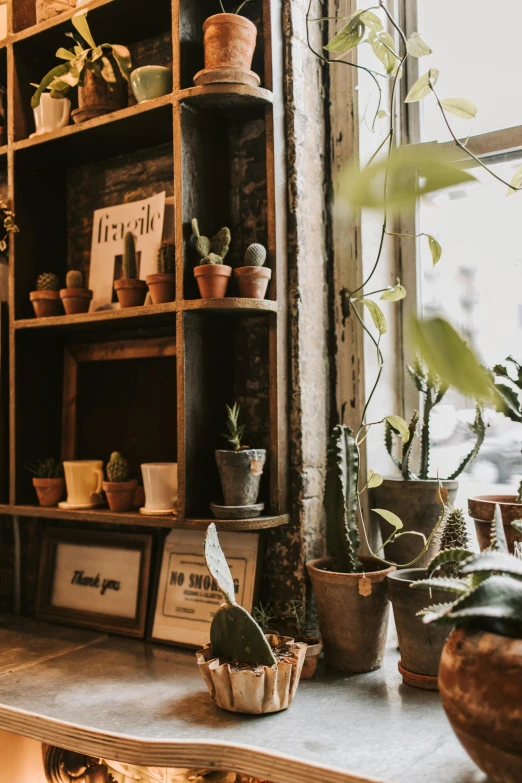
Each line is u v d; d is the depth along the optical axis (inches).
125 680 52.9
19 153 70.3
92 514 62.7
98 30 68.2
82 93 65.9
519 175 50.7
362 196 9.1
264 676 44.9
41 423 72.4
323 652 59.1
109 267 70.6
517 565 34.9
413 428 59.4
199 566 62.7
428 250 67.4
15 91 70.6
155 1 62.3
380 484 60.0
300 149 61.5
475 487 64.9
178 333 57.4
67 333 73.1
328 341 65.4
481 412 57.8
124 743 41.6
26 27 72.3
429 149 9.7
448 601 48.6
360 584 52.7
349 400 64.3
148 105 59.6
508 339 63.2
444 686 34.3
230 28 56.6
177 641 61.4
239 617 46.7
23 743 60.7
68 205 75.4
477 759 33.0
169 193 67.8
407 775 36.3
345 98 64.7
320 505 62.6
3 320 73.2
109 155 71.8
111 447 71.0
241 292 57.6
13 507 68.4
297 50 61.6
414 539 58.0
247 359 63.9
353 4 64.6
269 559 61.2
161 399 68.1
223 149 64.1
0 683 52.1
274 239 58.9
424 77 49.9
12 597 75.5
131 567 66.4
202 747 40.8
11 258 69.4
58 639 64.3
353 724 43.9
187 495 57.4
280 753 39.2
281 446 59.0
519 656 31.4
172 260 60.5
